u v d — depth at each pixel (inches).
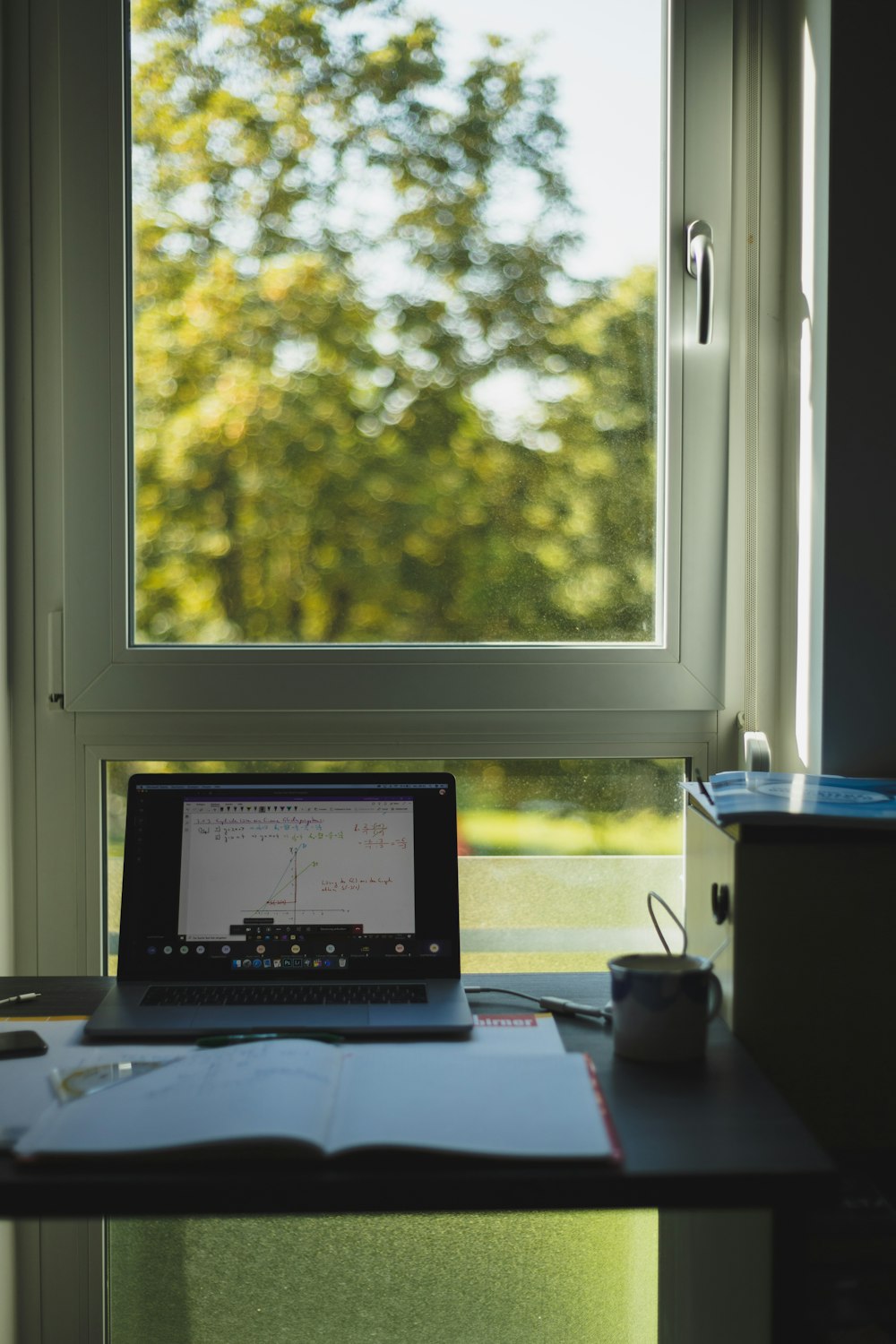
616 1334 65.2
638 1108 40.2
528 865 64.4
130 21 62.4
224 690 62.8
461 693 63.0
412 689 63.0
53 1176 35.3
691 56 62.3
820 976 46.1
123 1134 36.6
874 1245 44.2
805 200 60.2
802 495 60.9
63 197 61.8
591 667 63.5
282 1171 35.7
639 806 64.6
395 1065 42.4
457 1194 35.2
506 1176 35.3
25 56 62.1
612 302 63.7
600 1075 43.1
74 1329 63.6
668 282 63.0
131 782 54.0
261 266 63.1
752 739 59.1
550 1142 36.4
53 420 63.0
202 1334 65.0
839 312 57.1
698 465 63.5
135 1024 47.0
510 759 64.0
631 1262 65.0
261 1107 38.0
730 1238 45.8
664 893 64.7
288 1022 47.2
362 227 63.2
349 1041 46.5
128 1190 35.0
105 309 62.2
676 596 63.7
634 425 64.1
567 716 63.7
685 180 62.7
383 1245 65.1
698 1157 36.5
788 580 63.2
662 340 63.9
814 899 45.8
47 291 62.6
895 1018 46.1
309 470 63.5
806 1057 46.2
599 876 64.6
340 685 62.8
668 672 63.8
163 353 63.2
